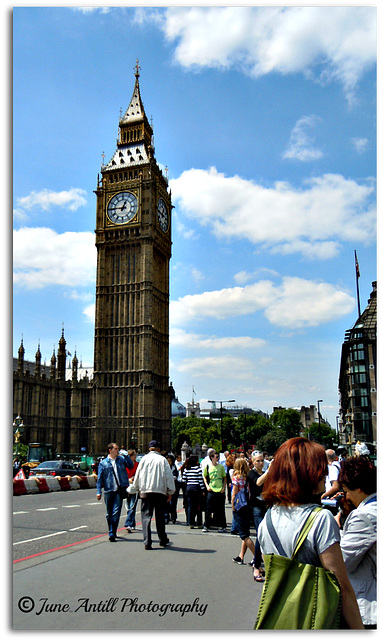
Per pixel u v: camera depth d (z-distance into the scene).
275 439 195.75
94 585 11.30
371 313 90.50
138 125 125.44
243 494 14.41
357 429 87.69
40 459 72.38
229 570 13.23
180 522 23.70
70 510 26.78
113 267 118.56
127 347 114.06
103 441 111.31
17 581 11.53
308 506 5.17
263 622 4.86
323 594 4.78
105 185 121.50
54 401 115.94
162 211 125.50
